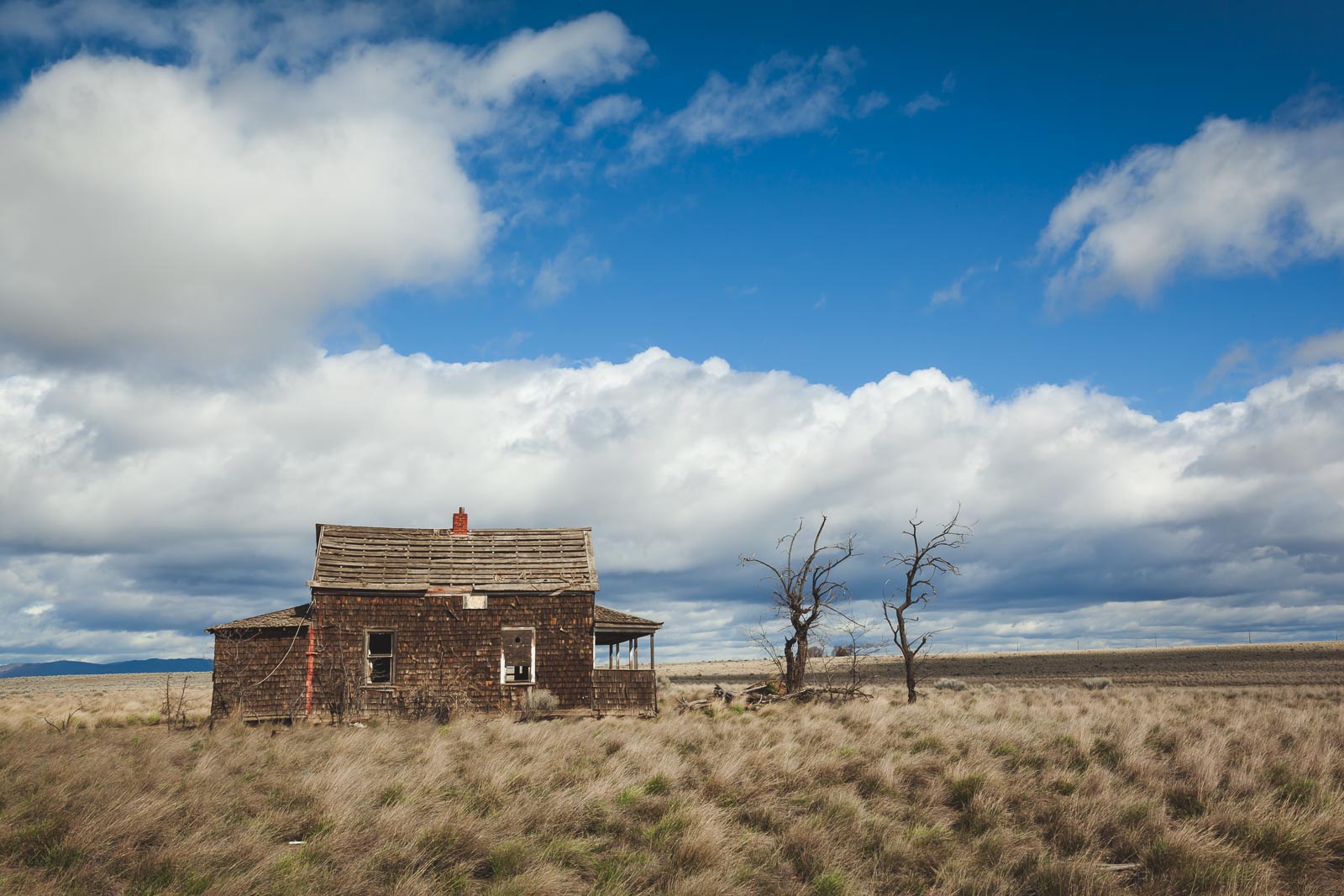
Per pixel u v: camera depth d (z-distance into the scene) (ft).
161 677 389.19
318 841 33.09
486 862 32.14
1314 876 30.60
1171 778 45.52
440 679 95.81
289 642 94.99
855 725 73.56
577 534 107.96
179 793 43.47
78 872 29.73
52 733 78.33
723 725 74.64
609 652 117.29
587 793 40.60
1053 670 224.33
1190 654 301.22
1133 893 28.40
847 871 30.55
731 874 29.12
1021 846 33.45
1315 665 203.62
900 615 108.99
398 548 102.68
